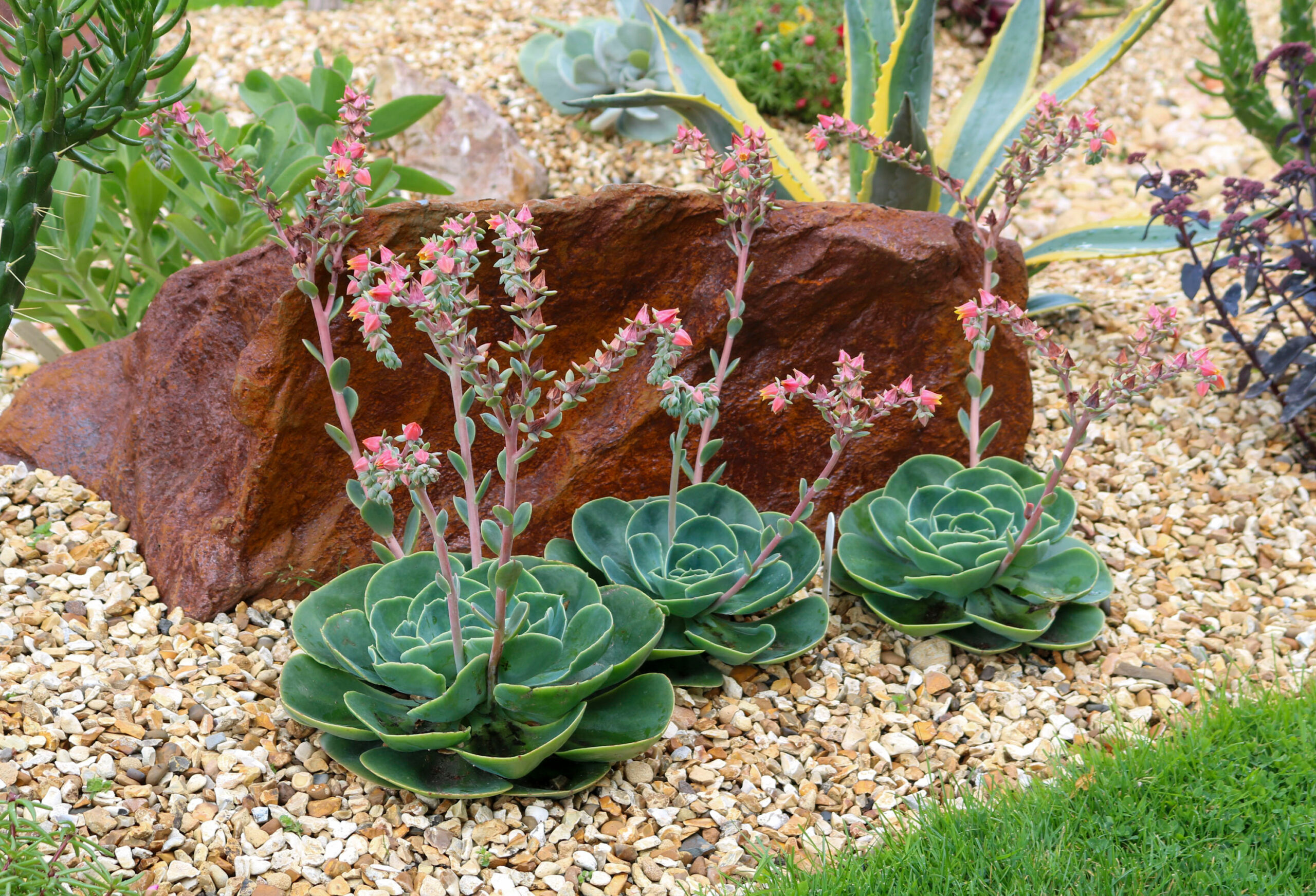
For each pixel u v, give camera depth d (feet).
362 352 8.70
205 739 7.45
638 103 11.41
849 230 9.37
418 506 7.89
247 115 17.37
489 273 8.87
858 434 7.52
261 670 8.21
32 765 6.96
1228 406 12.10
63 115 7.62
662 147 17.35
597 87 17.33
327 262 7.89
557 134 17.38
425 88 16.79
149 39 7.67
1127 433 11.89
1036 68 13.12
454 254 6.52
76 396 10.05
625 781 7.59
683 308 9.50
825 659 8.98
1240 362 12.62
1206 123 20.01
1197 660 9.02
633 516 8.80
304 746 7.59
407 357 8.89
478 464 9.48
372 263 7.14
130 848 6.52
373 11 20.04
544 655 7.20
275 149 11.21
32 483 9.48
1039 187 18.34
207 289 9.30
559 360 9.39
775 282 9.42
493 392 6.33
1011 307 8.05
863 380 9.90
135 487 9.31
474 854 6.89
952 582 8.56
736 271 9.42
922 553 8.55
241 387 8.50
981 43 21.80
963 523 8.96
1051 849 6.81
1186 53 22.44
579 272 9.11
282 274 8.96
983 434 9.31
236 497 8.79
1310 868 6.65
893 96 12.32
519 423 6.49
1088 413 7.96
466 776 7.13
